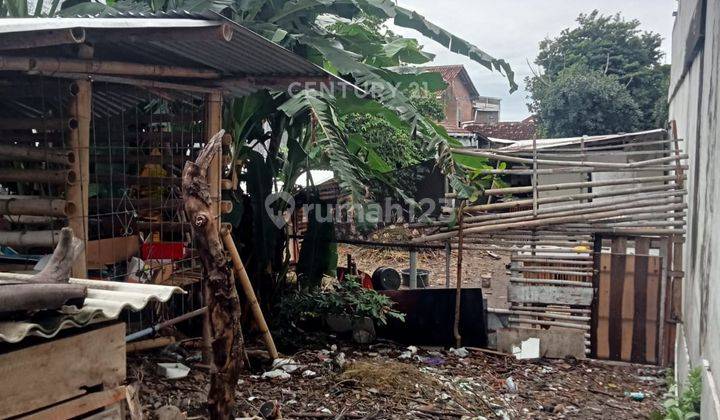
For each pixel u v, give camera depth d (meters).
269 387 4.57
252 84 4.50
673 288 5.79
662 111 17.08
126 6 4.85
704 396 3.36
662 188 5.70
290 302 5.89
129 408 2.39
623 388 5.25
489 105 31.91
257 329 5.75
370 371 4.86
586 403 4.86
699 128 4.80
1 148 3.32
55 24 2.78
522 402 4.81
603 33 20.50
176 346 4.88
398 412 4.23
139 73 3.65
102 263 3.93
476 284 9.34
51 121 3.26
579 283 5.98
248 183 5.93
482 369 5.59
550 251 6.06
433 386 4.77
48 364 2.04
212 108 4.40
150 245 4.30
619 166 5.82
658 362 5.84
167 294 2.35
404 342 6.23
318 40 5.29
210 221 2.58
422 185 6.63
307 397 4.41
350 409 4.23
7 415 1.91
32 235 3.35
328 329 6.28
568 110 17.98
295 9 5.34
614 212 5.82
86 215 3.30
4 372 1.91
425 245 6.62
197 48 3.85
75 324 2.03
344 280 6.63
